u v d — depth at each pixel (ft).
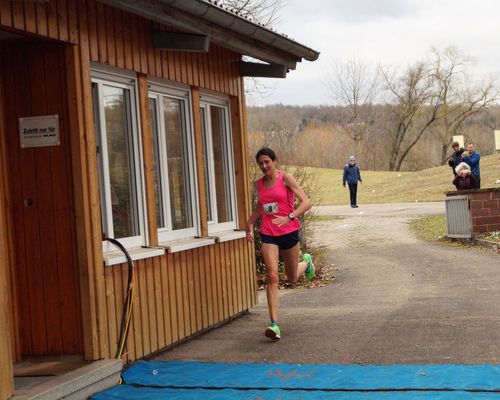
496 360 22.62
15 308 22.11
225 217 33.37
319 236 75.20
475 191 60.75
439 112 241.76
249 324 31.37
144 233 25.66
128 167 25.30
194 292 28.63
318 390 20.36
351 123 258.78
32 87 21.97
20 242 22.27
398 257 56.08
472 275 43.37
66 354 22.12
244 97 34.91
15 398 17.97
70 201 21.88
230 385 21.20
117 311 23.12
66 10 21.42
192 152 29.68
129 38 24.93
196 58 29.99
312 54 33.91
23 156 22.12
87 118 21.95
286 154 63.26
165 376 22.38
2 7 18.94
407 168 253.65
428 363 22.67
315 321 30.96
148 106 26.17
